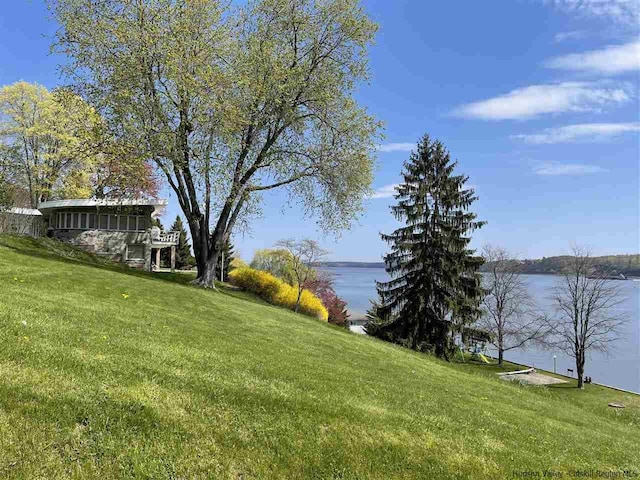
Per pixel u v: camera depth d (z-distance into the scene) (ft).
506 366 122.11
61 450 12.58
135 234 102.32
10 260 47.21
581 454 23.82
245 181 68.39
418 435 19.19
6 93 115.44
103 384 16.15
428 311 91.25
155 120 60.23
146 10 59.11
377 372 34.86
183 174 68.13
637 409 79.87
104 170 93.56
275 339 37.60
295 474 14.57
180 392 17.24
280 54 67.72
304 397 19.95
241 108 63.21
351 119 69.92
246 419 16.65
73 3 58.75
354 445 16.96
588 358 138.82
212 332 32.50
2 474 11.24
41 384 14.97
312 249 127.85
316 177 70.28
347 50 69.67
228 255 142.31
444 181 93.25
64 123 116.67
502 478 17.39
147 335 25.52
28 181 121.29
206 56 62.18
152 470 12.89
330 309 136.26
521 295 122.52
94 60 59.00
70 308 28.09
